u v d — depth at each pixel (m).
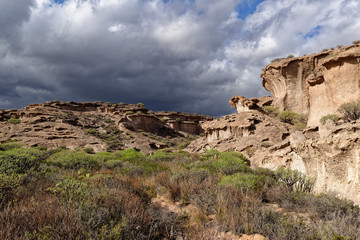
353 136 6.57
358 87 26.70
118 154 23.64
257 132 38.16
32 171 7.12
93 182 7.07
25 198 4.68
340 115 26.75
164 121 93.00
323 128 19.61
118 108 91.50
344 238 3.77
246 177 8.95
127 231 3.93
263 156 18.83
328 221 5.14
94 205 4.25
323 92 33.91
